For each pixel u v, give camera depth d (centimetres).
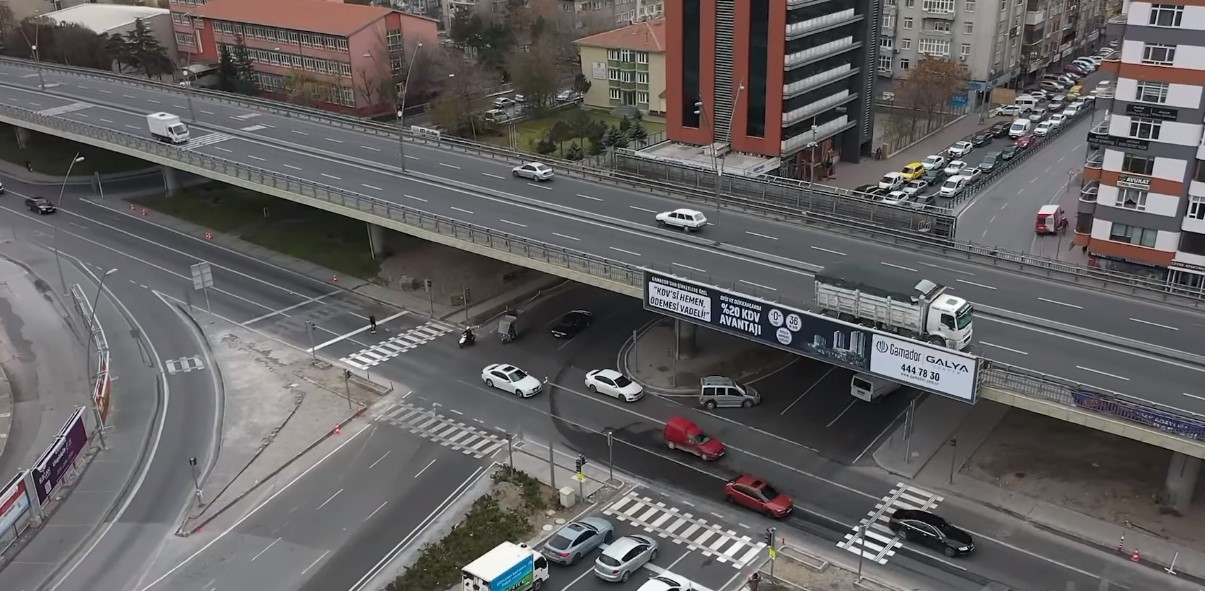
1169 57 6781
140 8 17325
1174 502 4903
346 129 10519
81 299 8200
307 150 9631
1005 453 5528
